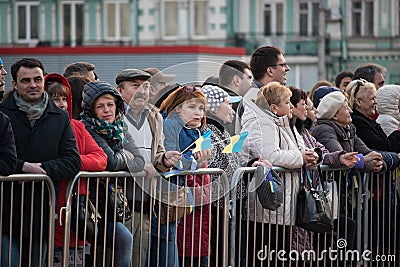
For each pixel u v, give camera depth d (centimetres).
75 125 927
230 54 4016
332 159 1086
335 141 1121
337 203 1098
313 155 1048
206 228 991
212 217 1001
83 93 945
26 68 888
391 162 1162
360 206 1132
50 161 883
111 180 929
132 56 4038
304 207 1040
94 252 913
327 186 1091
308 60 5900
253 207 1024
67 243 899
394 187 1189
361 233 1139
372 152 1129
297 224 1048
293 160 1029
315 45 5906
